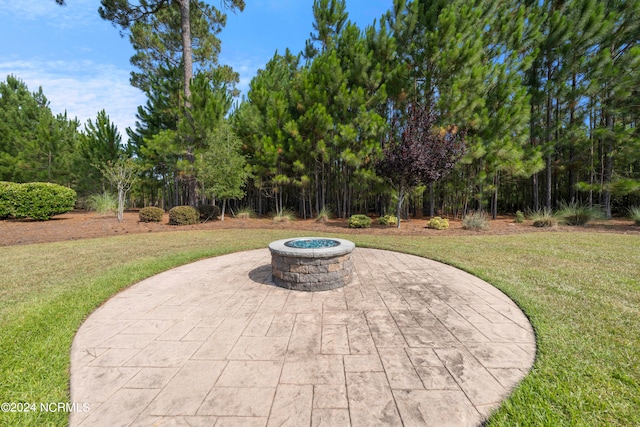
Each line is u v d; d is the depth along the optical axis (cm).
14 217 1306
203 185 1369
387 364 238
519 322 316
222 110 1348
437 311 347
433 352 256
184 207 1226
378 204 1579
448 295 402
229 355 254
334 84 1211
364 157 1121
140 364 241
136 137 1777
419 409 187
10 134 1655
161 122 1695
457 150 1009
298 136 1248
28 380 220
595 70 1081
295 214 1611
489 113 1174
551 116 1305
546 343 267
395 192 1190
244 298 396
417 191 1174
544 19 1157
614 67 1043
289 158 1360
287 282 435
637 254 597
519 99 1063
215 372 229
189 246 760
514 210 1777
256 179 1417
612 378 216
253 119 1354
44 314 340
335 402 193
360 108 1105
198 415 183
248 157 1477
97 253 669
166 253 672
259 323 318
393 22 1192
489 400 195
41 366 238
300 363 240
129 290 433
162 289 436
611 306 347
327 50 1461
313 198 1722
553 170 1362
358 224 1100
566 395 198
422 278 482
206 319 330
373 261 600
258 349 264
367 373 226
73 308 358
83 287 434
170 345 272
